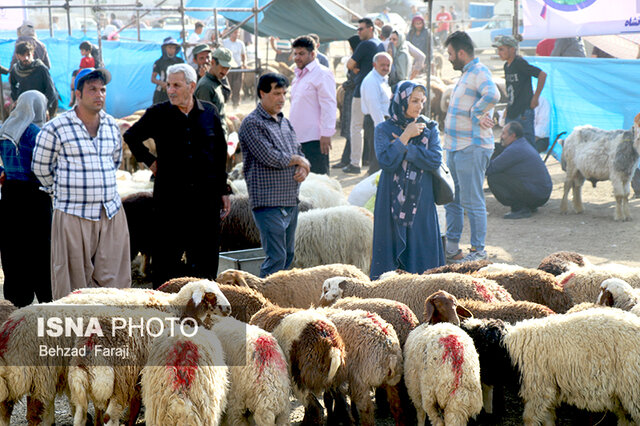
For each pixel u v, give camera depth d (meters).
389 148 8.68
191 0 22.77
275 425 5.74
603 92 15.95
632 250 11.63
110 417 5.61
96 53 22.80
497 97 10.95
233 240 10.73
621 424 6.00
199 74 12.45
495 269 8.17
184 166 8.12
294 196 8.77
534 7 14.60
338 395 6.31
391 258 8.94
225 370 5.52
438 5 52.16
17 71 18.66
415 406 6.06
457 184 11.65
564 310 7.43
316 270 8.10
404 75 17.75
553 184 16.67
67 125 7.37
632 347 5.67
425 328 6.04
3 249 8.88
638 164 14.64
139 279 10.83
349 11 23.38
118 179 13.05
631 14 13.30
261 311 6.64
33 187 8.71
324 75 12.80
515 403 6.97
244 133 8.55
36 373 5.74
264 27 24.19
